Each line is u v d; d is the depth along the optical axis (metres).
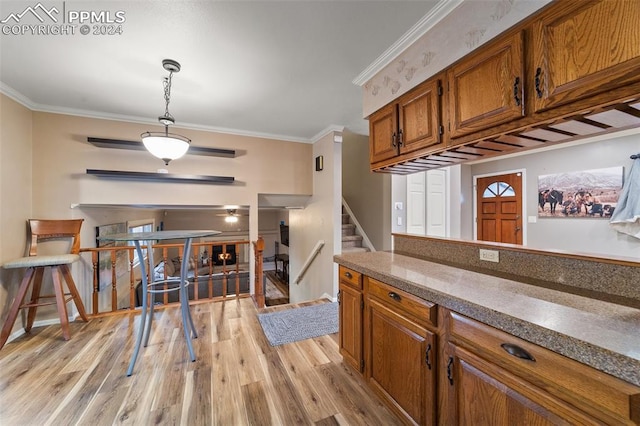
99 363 2.08
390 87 1.95
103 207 3.46
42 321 2.76
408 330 1.38
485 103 1.28
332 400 1.70
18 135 2.59
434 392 1.23
